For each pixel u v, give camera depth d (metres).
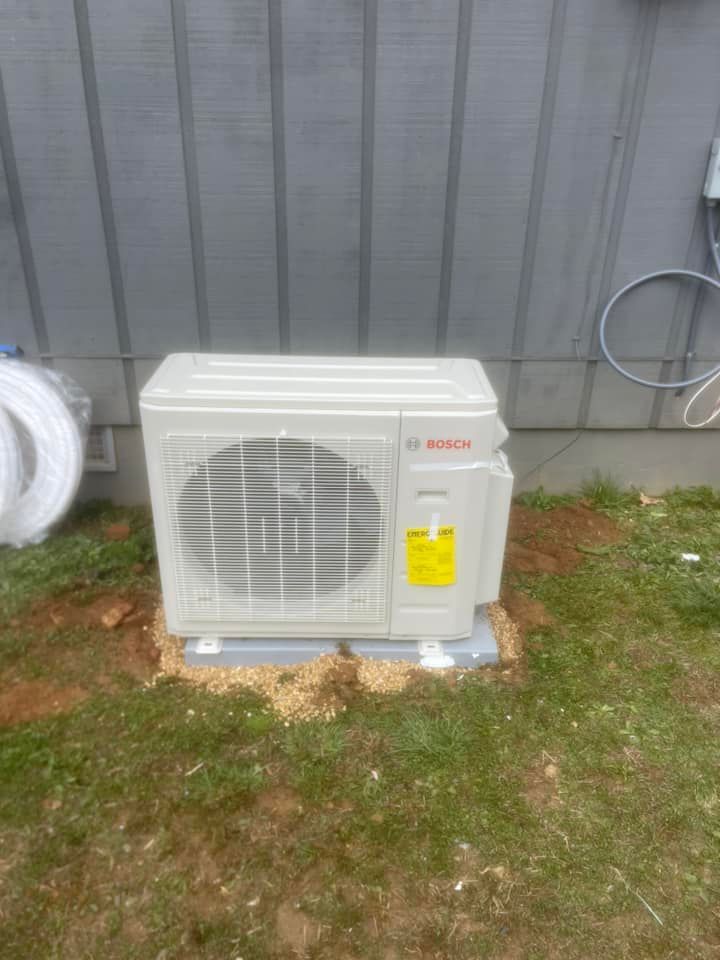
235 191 3.10
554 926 1.85
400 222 3.18
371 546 2.43
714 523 3.56
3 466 2.99
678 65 2.98
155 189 3.09
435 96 2.98
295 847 2.02
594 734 2.38
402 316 3.35
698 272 3.33
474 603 2.61
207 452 2.28
